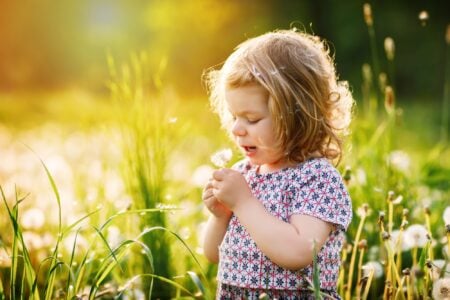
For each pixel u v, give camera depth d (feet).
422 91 71.05
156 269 10.58
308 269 7.73
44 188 14.85
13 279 7.70
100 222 11.62
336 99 8.30
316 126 7.95
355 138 13.51
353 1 75.97
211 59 82.69
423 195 13.48
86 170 15.53
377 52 73.82
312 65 8.05
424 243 8.84
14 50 91.50
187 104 36.55
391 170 12.07
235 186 7.77
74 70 88.74
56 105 51.31
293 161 8.04
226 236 8.17
